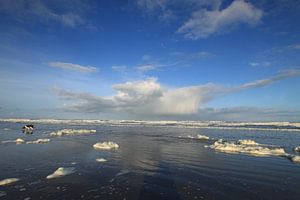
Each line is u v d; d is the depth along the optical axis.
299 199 12.33
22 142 32.22
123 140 39.00
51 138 38.56
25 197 12.18
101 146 28.94
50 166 18.62
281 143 36.06
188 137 45.09
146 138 42.97
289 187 14.11
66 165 19.06
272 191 13.44
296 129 74.44
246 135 51.06
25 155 22.91
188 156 23.80
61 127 74.12
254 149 26.78
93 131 56.38
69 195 12.54
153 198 12.32
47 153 24.12
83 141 35.00
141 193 12.98
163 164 20.02
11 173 16.45
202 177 16.14
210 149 28.72
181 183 14.80
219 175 16.62
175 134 53.72
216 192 13.25
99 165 19.25
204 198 12.38
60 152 24.86
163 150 27.67
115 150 27.12
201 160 21.83
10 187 13.64
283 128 81.12
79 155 23.39
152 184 14.54
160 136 47.81
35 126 76.62
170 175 16.56
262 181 15.29
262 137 46.12
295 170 18.08
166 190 13.51
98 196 12.45
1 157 21.86
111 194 12.77
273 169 18.41
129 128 80.38
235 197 12.55
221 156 23.86
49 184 14.23
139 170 17.84
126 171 17.48
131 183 14.68
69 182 14.67
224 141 38.34
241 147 28.09
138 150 27.44
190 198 12.38
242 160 21.86
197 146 31.53
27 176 15.79
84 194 12.69
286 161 21.36
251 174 16.98
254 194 12.98
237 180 15.47
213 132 60.97
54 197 12.23
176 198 12.37
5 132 48.94
